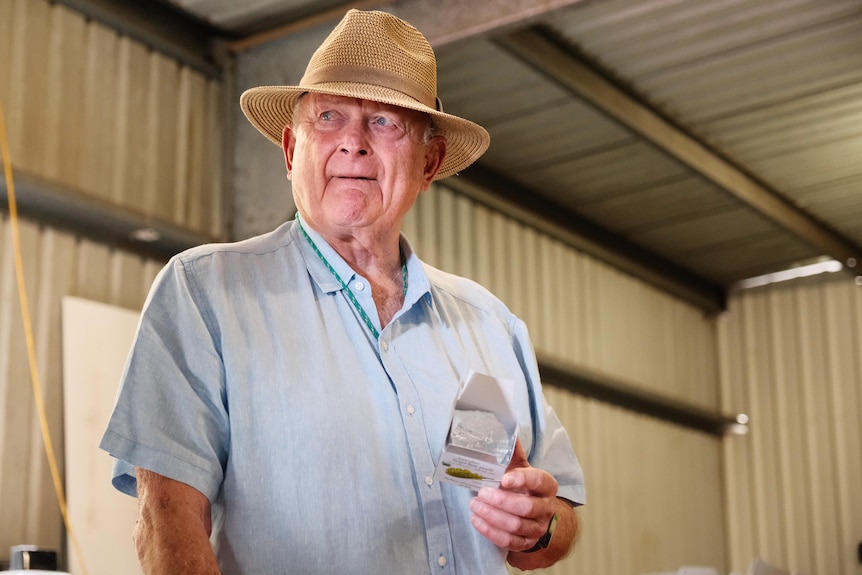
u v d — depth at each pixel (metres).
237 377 1.90
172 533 1.73
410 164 2.12
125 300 5.90
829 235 10.43
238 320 1.95
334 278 2.07
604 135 8.30
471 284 2.37
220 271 1.99
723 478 11.68
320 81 2.11
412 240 8.38
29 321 5.39
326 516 1.85
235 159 6.62
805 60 7.43
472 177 8.85
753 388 11.67
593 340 10.18
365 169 2.07
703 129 8.41
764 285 11.76
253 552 1.83
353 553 1.84
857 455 11.00
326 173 2.08
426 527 1.93
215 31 6.75
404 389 2.00
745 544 11.43
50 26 5.80
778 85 7.76
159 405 1.83
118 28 6.19
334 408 1.91
